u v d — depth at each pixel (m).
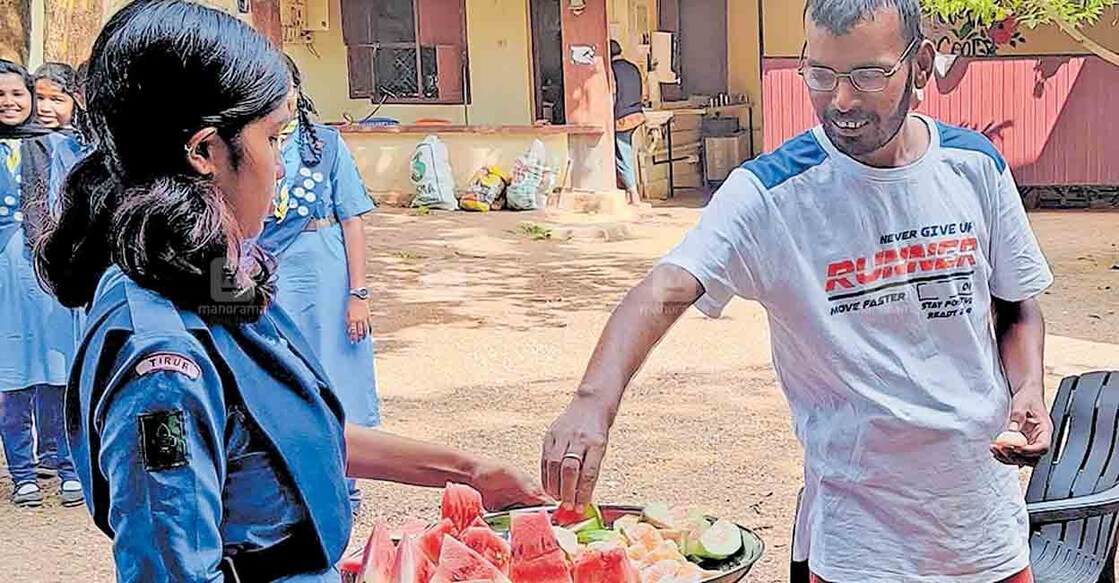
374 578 2.31
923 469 2.59
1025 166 14.62
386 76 15.71
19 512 5.82
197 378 1.75
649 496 5.72
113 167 1.80
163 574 1.70
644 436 6.63
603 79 14.66
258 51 1.83
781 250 2.55
